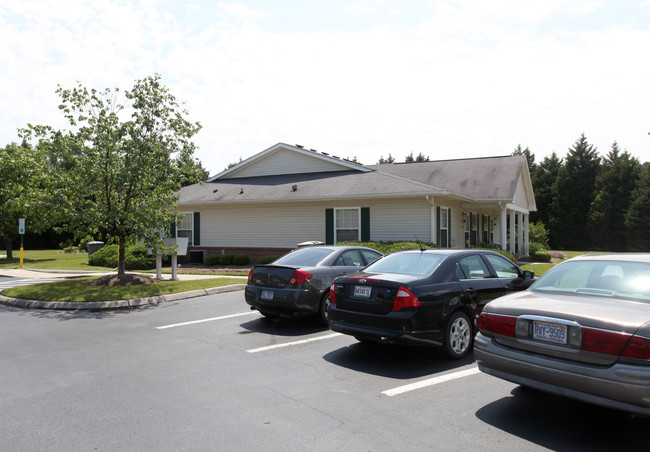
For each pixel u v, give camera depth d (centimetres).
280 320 898
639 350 351
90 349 682
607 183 4550
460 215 2105
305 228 1953
